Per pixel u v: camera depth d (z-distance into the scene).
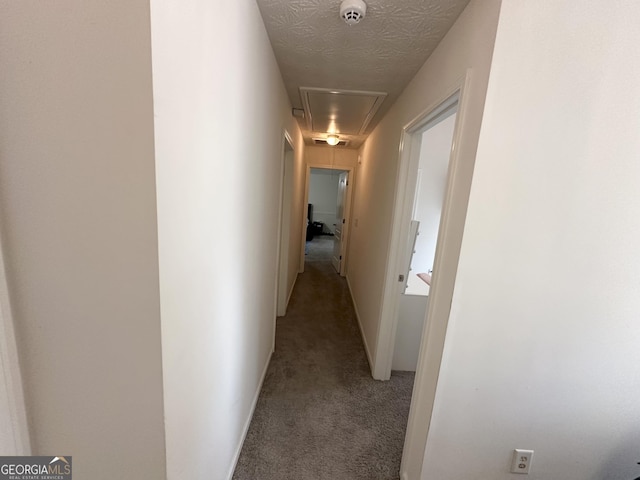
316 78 1.92
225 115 0.92
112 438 0.71
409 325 2.26
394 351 2.29
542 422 1.20
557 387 1.17
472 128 1.01
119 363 0.67
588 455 1.23
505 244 1.04
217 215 0.93
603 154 0.99
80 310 0.65
